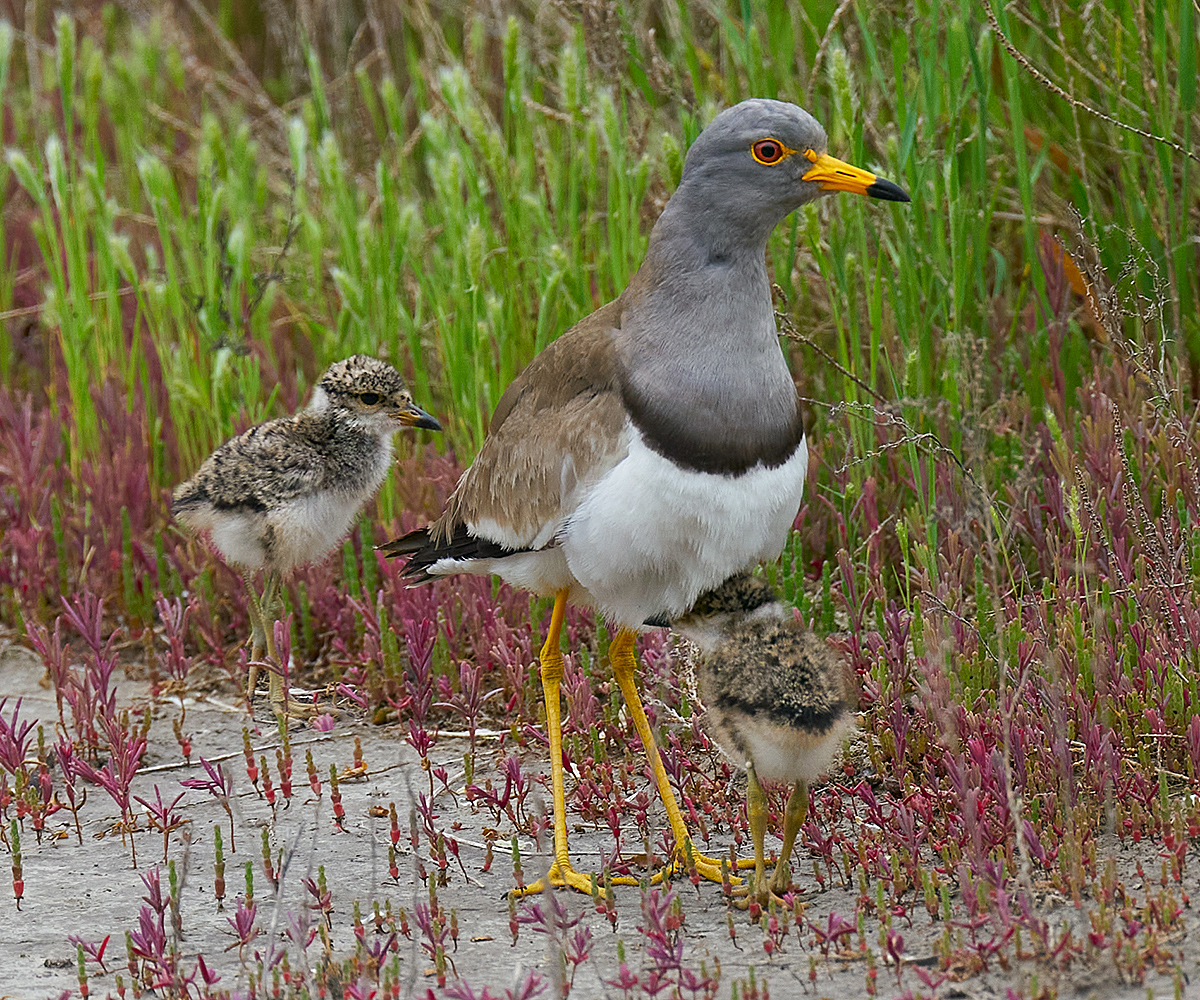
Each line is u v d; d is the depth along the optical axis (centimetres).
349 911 825
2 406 1395
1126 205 1235
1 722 988
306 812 964
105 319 1435
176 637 1157
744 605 855
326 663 1201
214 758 1061
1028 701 919
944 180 1191
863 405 1067
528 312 1338
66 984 745
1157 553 971
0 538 1347
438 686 1084
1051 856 792
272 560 1148
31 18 1872
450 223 1273
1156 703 920
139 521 1310
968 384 1016
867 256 1161
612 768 981
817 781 945
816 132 856
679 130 1440
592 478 843
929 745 934
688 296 838
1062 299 1282
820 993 703
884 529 1194
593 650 1151
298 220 1406
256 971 750
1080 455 1145
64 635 1248
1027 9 1298
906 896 794
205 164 1385
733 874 851
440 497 1276
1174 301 1141
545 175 1392
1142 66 1220
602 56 1296
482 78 1572
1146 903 747
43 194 1330
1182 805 852
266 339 1423
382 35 1673
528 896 842
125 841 927
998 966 707
